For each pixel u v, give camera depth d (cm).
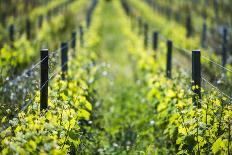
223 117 722
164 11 5603
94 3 6281
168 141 924
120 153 1022
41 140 605
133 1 7500
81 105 932
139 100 1509
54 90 927
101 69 1773
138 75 1898
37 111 752
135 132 1185
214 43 2886
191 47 2428
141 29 3647
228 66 1773
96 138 1028
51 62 952
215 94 812
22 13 4797
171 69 1408
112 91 1662
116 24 4469
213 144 679
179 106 823
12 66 1418
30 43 2034
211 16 4878
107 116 1317
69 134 730
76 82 1129
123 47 2909
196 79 871
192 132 730
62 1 6744
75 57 1622
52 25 3136
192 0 6341
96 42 2495
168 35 2817
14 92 1033
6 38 2434
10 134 628
